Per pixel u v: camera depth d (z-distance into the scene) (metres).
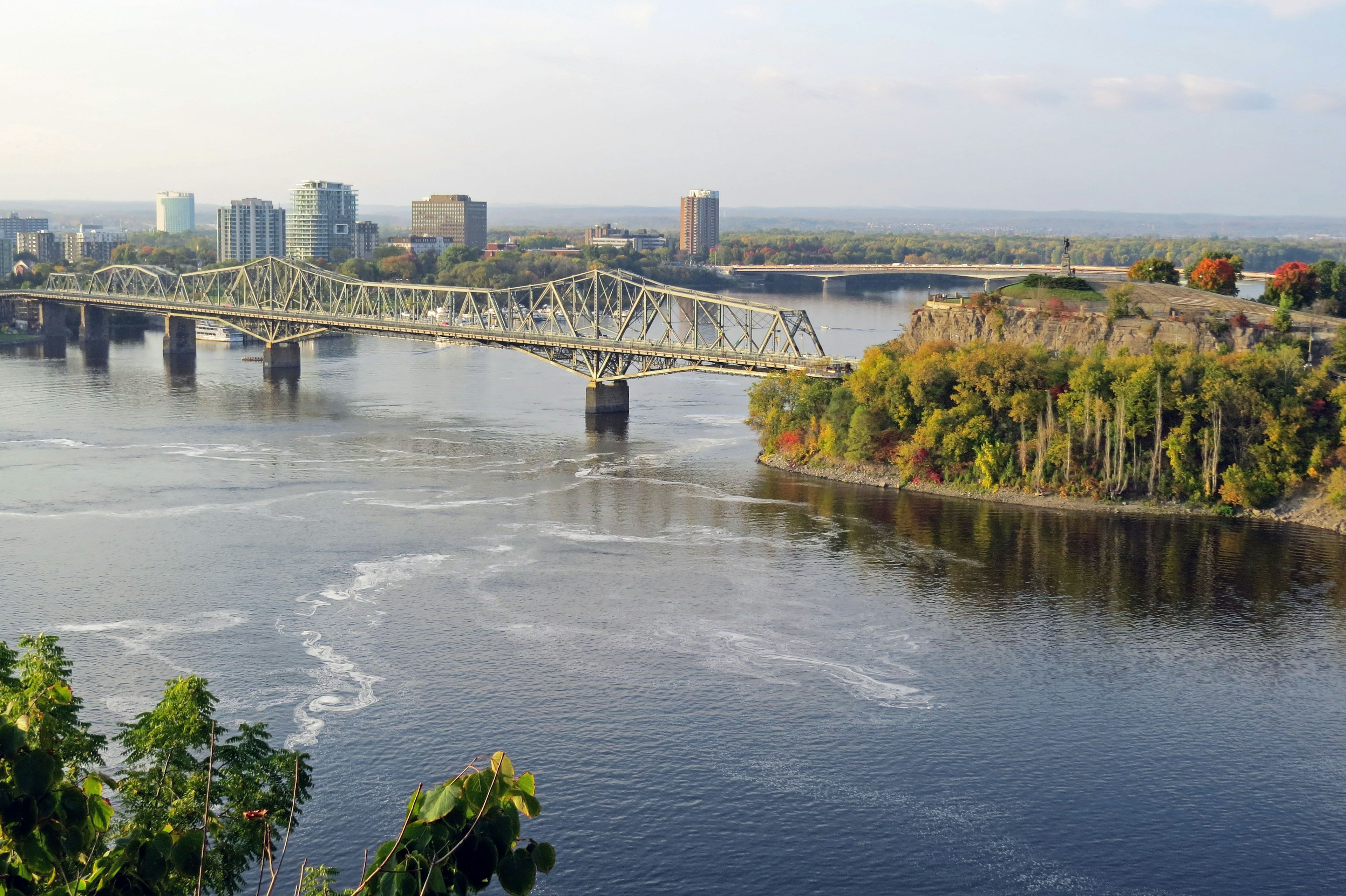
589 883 72.75
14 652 49.28
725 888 72.56
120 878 29.92
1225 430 159.00
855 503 159.88
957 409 167.25
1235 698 97.81
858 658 105.00
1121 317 183.38
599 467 183.62
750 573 128.00
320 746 86.94
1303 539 143.00
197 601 117.31
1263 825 79.88
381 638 108.12
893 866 74.81
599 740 89.00
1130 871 74.69
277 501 159.25
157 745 53.78
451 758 85.88
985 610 116.69
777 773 85.00
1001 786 84.19
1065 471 160.12
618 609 116.31
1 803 27.27
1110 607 118.00
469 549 136.38
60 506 154.12
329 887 47.97
